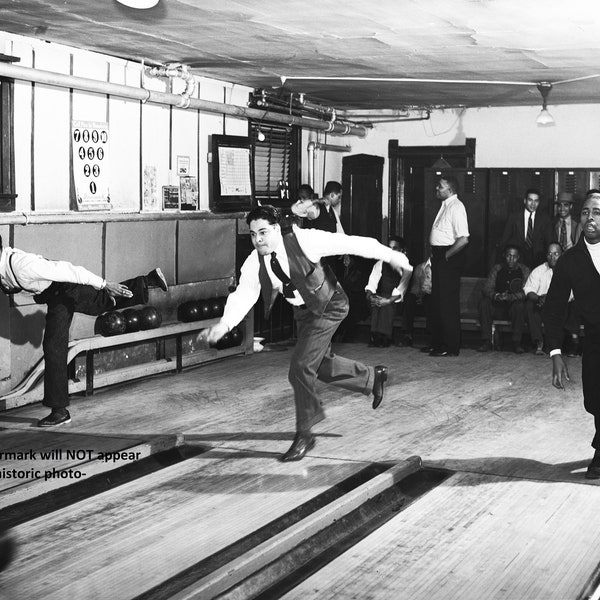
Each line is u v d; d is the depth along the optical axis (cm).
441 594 362
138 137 823
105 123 779
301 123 1073
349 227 1250
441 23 609
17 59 659
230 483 507
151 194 845
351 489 508
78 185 749
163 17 602
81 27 644
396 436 618
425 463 553
